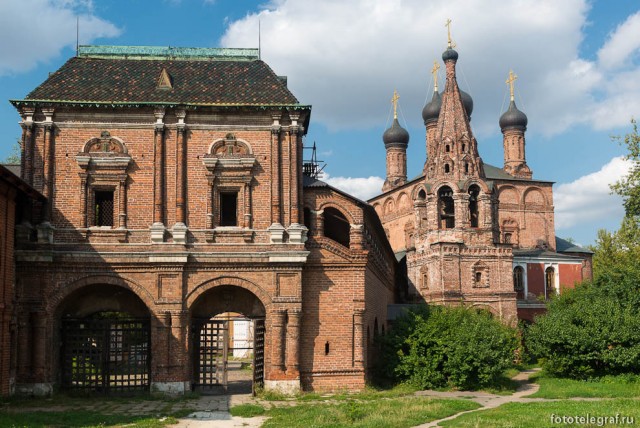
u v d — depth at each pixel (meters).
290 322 30.80
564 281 68.56
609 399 29.52
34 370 29.50
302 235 31.41
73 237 30.66
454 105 62.00
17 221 30.50
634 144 47.25
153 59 34.66
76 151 31.31
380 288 43.53
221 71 34.09
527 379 40.28
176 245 30.78
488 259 59.66
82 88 32.28
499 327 38.28
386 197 82.69
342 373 31.64
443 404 26.75
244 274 31.03
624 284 42.69
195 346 31.98
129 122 31.62
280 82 33.62
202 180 31.56
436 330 35.31
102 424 22.45
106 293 32.06
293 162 31.94
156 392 29.88
